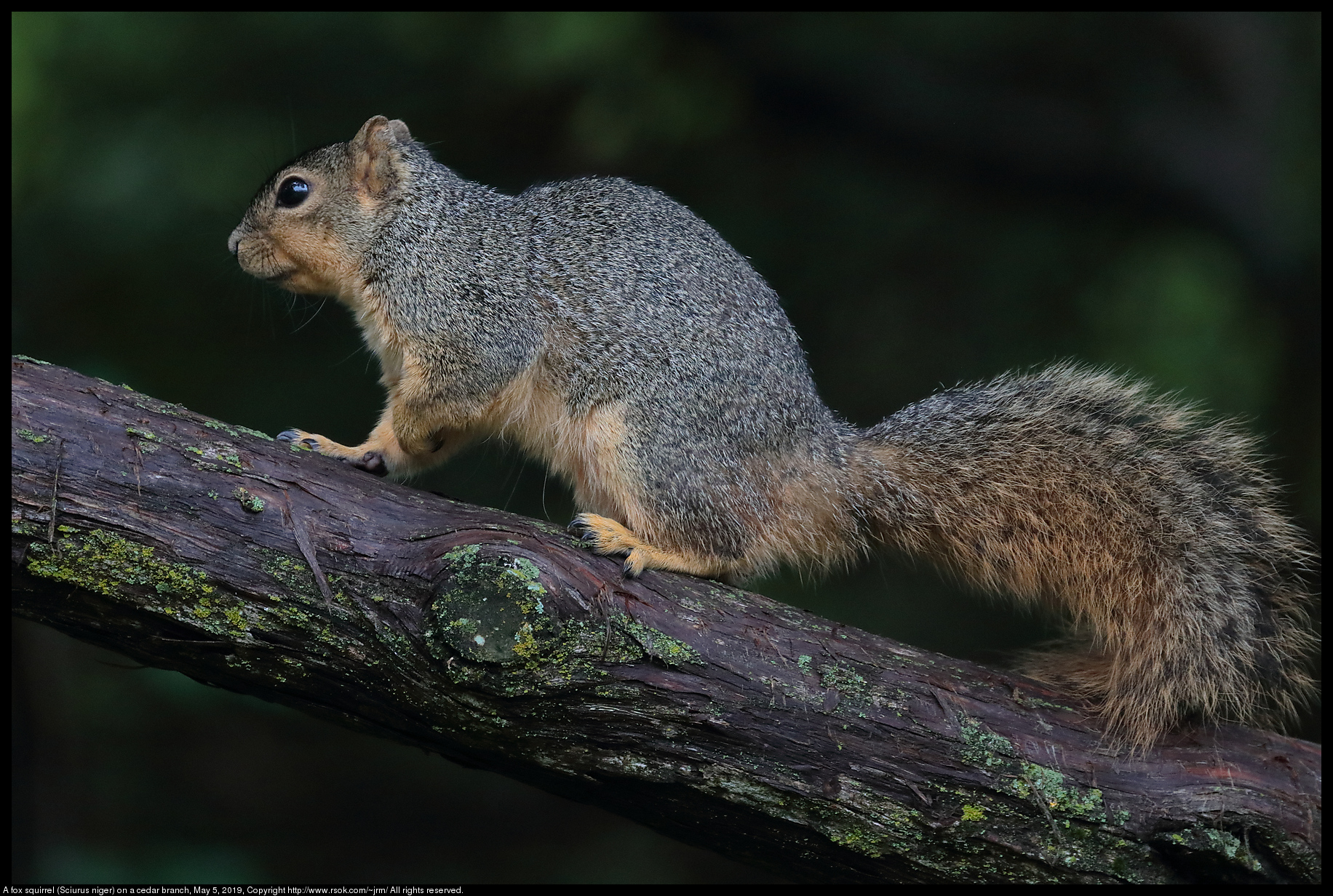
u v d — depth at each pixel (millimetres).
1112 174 17062
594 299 8695
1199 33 17062
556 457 8945
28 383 6441
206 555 6258
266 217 9328
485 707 6270
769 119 17422
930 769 6703
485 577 6277
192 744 17359
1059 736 6961
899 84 17172
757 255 17500
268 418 16359
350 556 6406
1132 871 6688
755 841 6746
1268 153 16562
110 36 15500
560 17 15766
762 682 6680
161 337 16453
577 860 16781
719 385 8438
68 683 15758
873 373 17344
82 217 15508
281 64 16500
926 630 16328
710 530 8383
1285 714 7344
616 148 16188
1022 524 8359
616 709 6422
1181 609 7605
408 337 9117
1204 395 15398
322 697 6469
